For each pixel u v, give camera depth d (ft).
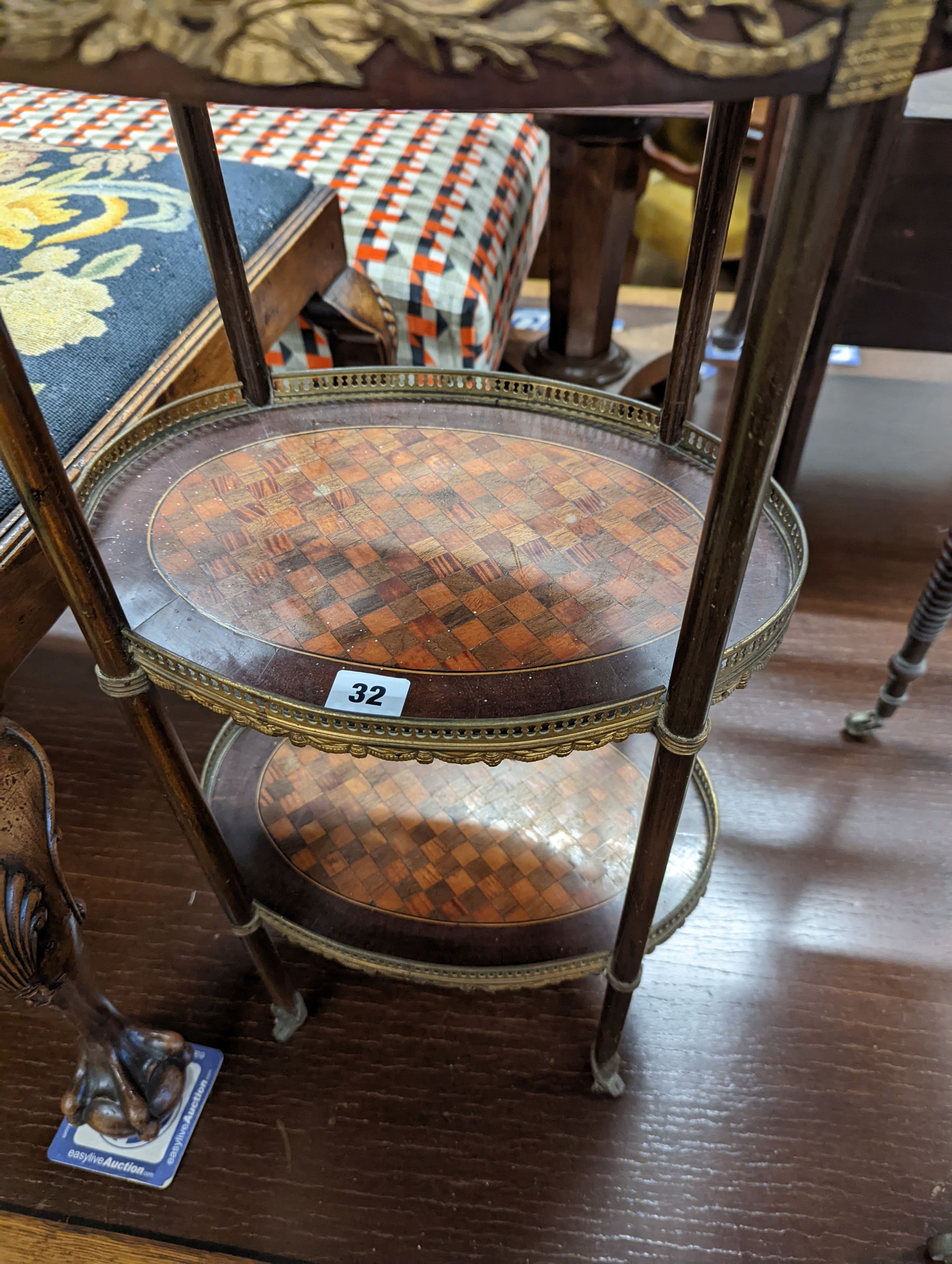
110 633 1.65
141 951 2.88
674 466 2.23
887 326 3.49
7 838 1.68
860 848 3.13
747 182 6.01
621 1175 2.39
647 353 5.13
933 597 2.94
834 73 0.83
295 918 2.56
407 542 1.99
